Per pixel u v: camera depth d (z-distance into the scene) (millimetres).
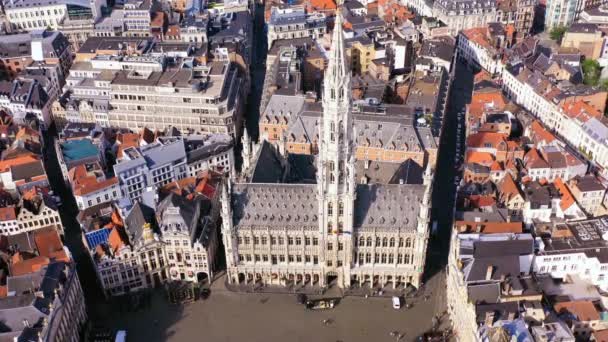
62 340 167750
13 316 160875
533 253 182750
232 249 196000
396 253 194500
